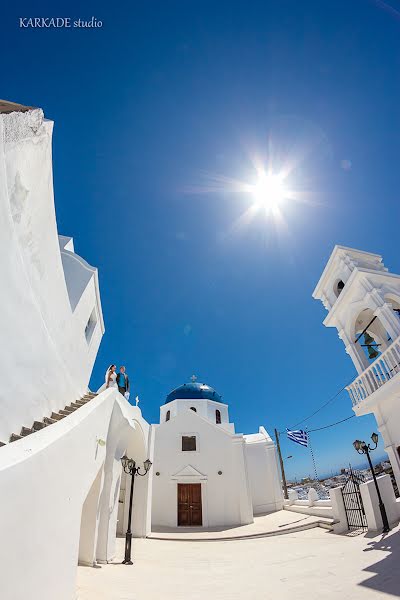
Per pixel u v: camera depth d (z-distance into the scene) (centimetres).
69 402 922
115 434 1110
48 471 407
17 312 590
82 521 898
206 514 2178
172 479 2289
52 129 696
